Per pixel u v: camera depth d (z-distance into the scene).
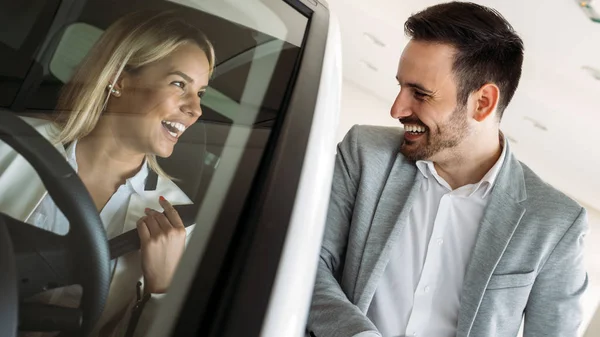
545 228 0.99
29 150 0.52
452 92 0.99
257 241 0.56
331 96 0.78
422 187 1.09
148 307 0.50
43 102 0.58
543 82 2.82
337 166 1.13
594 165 3.64
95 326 0.47
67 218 0.50
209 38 0.72
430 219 1.07
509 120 3.54
